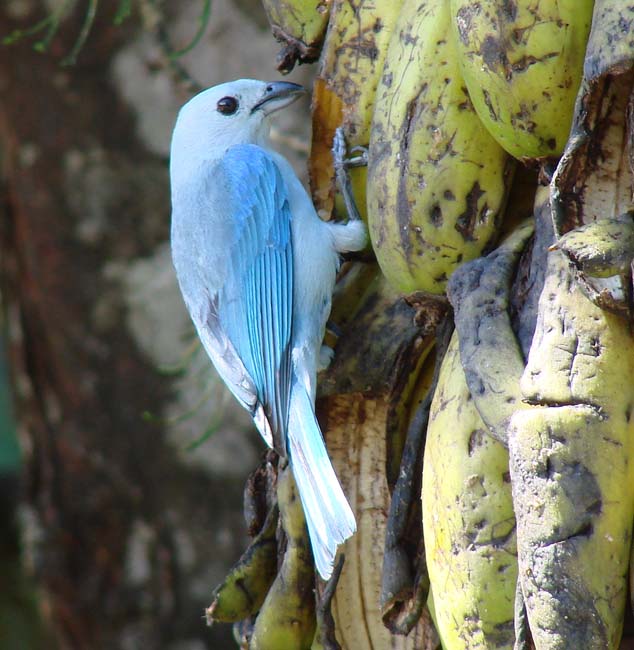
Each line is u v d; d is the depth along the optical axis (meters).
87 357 12.30
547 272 5.04
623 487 4.73
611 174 5.00
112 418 12.30
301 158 11.33
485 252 5.69
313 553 6.19
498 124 5.33
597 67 4.73
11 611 15.89
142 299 12.18
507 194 5.69
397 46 5.90
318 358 6.55
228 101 9.07
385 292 6.55
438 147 5.64
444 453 5.22
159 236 12.20
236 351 7.96
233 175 8.47
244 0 11.63
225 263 8.20
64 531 12.45
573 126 4.91
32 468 12.69
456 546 5.14
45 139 12.27
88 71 12.15
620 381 4.78
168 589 12.22
